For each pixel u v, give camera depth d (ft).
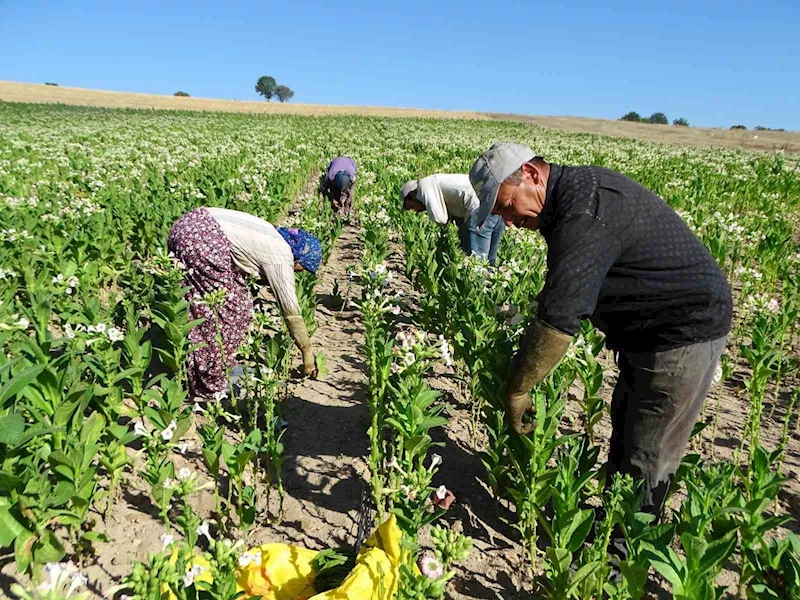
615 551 11.53
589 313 9.48
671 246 9.77
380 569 9.30
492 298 18.69
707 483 10.07
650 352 10.57
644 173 62.64
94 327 13.46
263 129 125.39
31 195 41.75
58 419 11.34
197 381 17.12
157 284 17.40
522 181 9.88
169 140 88.28
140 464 14.39
